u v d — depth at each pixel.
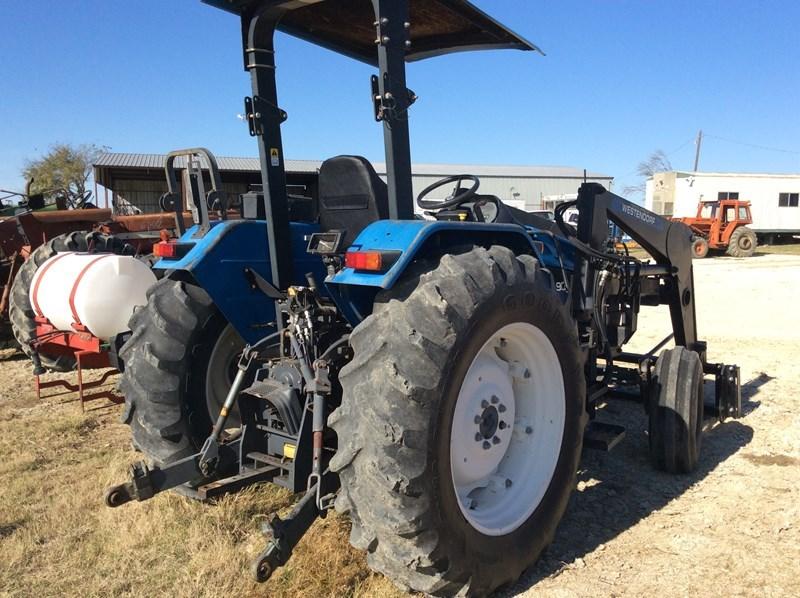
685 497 3.61
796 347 7.36
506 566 2.63
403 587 2.43
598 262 4.11
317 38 3.66
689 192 28.12
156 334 3.34
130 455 4.29
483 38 3.83
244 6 2.93
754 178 28.12
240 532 3.20
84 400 5.24
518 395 3.03
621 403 5.38
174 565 2.94
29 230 8.05
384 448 2.23
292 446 2.89
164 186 26.91
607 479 3.88
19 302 6.32
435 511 2.30
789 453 4.24
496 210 3.88
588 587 2.75
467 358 2.42
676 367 3.93
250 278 3.37
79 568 2.94
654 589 2.72
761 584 2.74
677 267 4.75
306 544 2.99
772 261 20.98
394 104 2.70
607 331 4.37
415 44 3.95
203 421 3.43
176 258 3.46
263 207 3.59
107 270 5.29
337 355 2.95
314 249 2.87
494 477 2.90
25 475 4.00
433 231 2.56
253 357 3.08
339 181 3.09
